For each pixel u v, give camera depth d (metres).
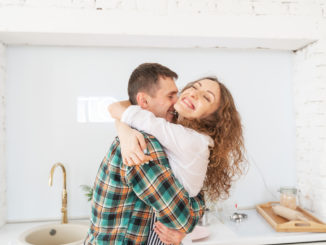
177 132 0.78
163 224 0.76
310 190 1.93
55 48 1.89
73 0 1.60
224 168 1.01
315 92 1.84
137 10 1.65
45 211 1.88
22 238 1.51
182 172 0.76
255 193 2.07
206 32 1.70
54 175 1.88
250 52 2.07
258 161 2.08
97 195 0.79
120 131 0.76
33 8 1.57
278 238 1.51
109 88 1.94
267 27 1.75
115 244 0.77
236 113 0.94
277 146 2.10
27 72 1.87
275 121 2.10
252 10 1.74
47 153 1.88
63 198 1.75
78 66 1.91
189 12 1.69
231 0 1.73
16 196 1.86
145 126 0.77
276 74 2.10
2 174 1.77
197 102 0.86
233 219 1.78
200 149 0.79
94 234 0.79
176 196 0.72
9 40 1.74
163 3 1.67
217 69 2.04
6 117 1.85
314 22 1.79
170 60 2.00
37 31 1.57
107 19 1.62
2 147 1.78
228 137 0.90
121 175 0.74
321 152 1.82
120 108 0.92
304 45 1.93
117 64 1.95
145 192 0.72
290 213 1.68
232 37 1.73
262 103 2.09
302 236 1.53
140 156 0.68
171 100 0.93
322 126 1.81
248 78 2.08
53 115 1.89
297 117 2.06
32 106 1.87
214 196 1.07
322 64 1.80
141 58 1.97
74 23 1.60
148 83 0.91
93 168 1.92
